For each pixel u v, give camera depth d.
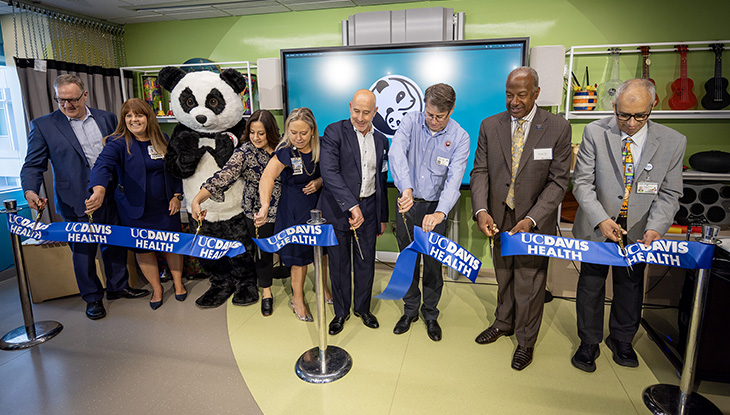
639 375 2.11
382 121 3.44
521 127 2.07
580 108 3.04
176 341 2.48
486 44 3.13
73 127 2.73
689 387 1.77
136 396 1.98
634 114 1.76
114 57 3.96
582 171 2.04
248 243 2.95
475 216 2.18
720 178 2.76
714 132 3.08
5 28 3.61
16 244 2.39
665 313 2.59
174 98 2.71
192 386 2.05
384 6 3.43
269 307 2.80
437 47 3.22
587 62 3.19
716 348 2.01
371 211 2.40
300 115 2.20
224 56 3.83
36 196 2.51
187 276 3.49
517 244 1.92
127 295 3.11
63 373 2.17
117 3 3.31
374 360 2.25
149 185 2.70
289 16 3.62
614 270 2.14
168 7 3.42
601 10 3.10
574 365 2.19
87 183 2.79
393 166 2.25
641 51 2.99
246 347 2.41
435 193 2.32
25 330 2.54
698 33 3.01
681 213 2.84
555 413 1.84
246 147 2.57
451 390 2.00
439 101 2.00
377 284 3.36
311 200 2.45
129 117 2.57
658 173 1.90
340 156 2.30
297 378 2.11
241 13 3.63
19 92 3.69
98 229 2.42
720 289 1.96
